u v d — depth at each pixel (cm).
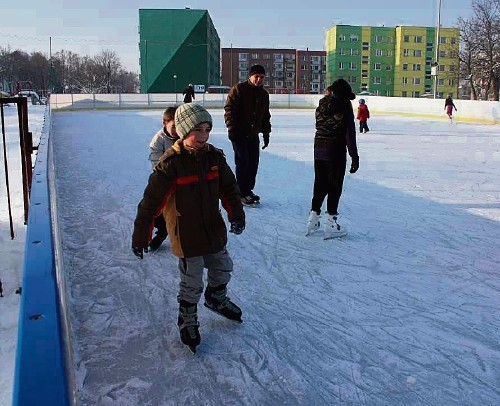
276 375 270
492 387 260
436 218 619
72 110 3859
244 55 10325
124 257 469
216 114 3300
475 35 4441
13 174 1087
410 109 3134
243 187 673
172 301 369
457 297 375
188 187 284
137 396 251
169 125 451
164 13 6506
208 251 290
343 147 512
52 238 198
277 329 323
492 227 576
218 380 265
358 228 570
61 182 879
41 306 139
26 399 102
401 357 289
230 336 313
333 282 404
